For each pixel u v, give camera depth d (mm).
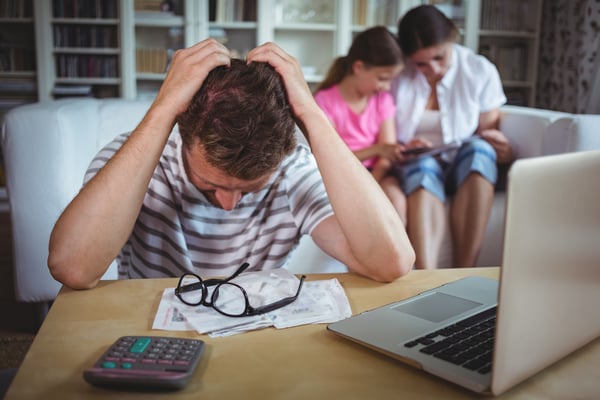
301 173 1177
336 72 2654
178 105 962
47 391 636
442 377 649
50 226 1927
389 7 4059
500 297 580
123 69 4012
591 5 3416
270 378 664
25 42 4082
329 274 1010
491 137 2482
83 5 3961
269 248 1213
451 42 2615
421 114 2705
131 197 951
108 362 659
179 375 636
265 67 958
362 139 2582
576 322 689
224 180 937
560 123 2223
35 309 2059
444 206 2307
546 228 612
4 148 1903
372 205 979
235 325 784
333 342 752
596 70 3352
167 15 3990
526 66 4133
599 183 672
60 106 2000
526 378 644
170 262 1177
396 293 928
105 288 935
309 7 4062
